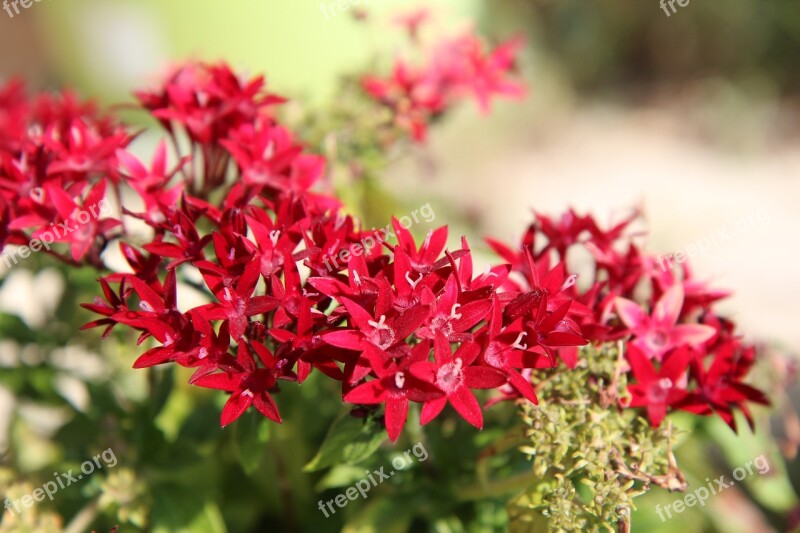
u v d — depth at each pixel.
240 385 0.21
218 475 0.29
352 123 0.29
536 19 0.88
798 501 0.28
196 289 0.24
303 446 0.28
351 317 0.21
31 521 0.25
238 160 0.24
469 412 0.21
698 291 0.24
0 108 0.29
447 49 0.30
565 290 0.23
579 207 0.69
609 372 0.23
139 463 0.26
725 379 0.23
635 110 0.87
